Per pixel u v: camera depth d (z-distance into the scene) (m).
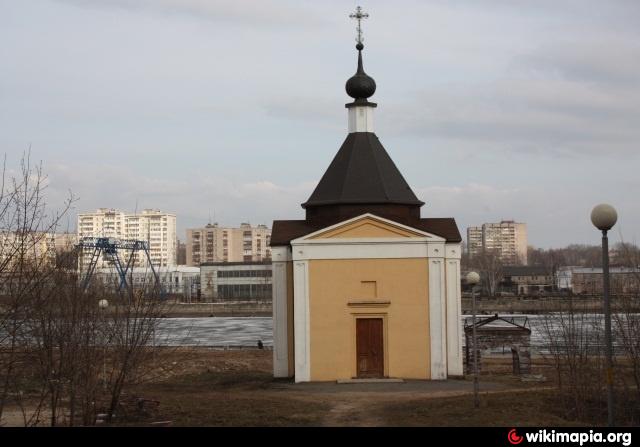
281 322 49.09
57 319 27.31
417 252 46.22
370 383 44.19
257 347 83.69
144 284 39.22
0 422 29.94
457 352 46.97
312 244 46.22
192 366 59.25
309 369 45.72
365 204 48.62
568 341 35.94
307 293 46.03
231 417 30.20
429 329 45.97
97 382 30.70
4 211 24.56
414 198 50.53
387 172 50.19
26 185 24.98
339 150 51.44
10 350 24.34
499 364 58.12
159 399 35.59
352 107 51.44
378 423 28.61
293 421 29.27
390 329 46.03
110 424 29.02
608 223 22.94
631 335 31.20
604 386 32.03
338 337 45.81
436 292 46.06
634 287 35.06
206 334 109.75
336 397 37.28
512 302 157.12
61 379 27.33
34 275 25.00
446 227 48.50
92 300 29.45
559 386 33.16
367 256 46.25
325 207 49.59
